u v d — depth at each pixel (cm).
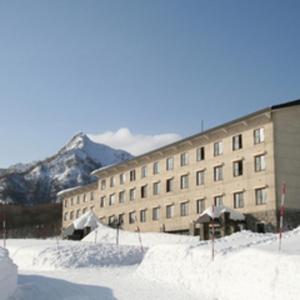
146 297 1530
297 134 4431
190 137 5297
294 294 1173
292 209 4269
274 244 1675
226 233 4091
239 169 4706
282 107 4331
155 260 2127
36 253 2928
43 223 11538
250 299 1332
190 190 5378
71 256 2836
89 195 8369
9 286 1359
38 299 1480
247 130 4631
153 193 6072
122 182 6862
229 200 4775
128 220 6594
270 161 4325
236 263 1524
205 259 1772
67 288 1708
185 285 1772
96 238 4138
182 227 5459
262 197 4394
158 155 5991
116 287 1777
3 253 1484
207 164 5134
